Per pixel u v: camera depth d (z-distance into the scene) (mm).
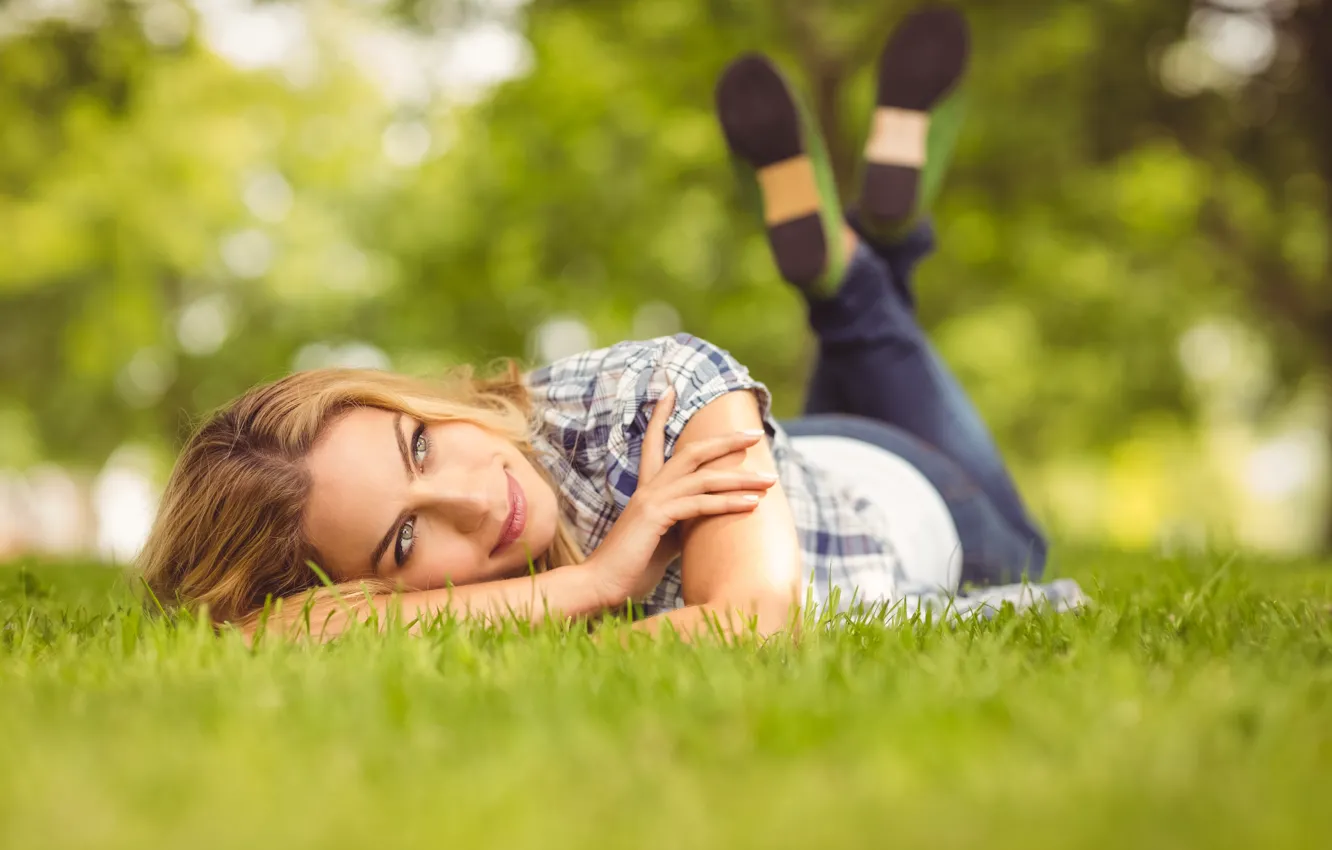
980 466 3545
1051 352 12641
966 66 3871
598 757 1244
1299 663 1689
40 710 1501
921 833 1013
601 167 10664
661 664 1650
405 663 1694
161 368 16625
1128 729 1298
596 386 2559
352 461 2258
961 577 3188
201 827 1055
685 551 2285
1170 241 10805
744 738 1297
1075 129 9258
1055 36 8969
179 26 10492
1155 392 12875
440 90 11211
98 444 16531
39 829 1071
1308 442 23141
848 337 3543
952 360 13000
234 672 1675
